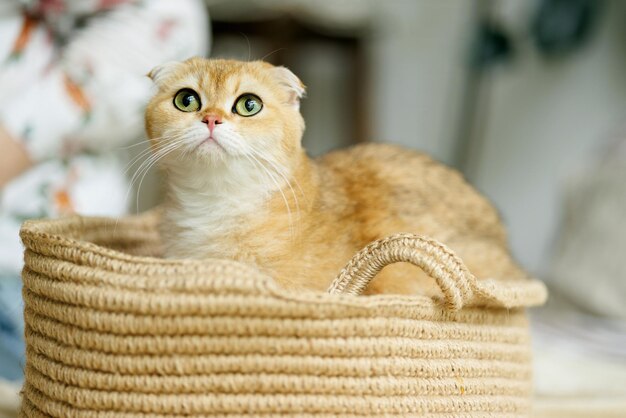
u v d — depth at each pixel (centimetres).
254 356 90
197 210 119
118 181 194
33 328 102
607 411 154
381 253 98
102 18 181
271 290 88
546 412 152
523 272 147
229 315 89
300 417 91
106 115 178
